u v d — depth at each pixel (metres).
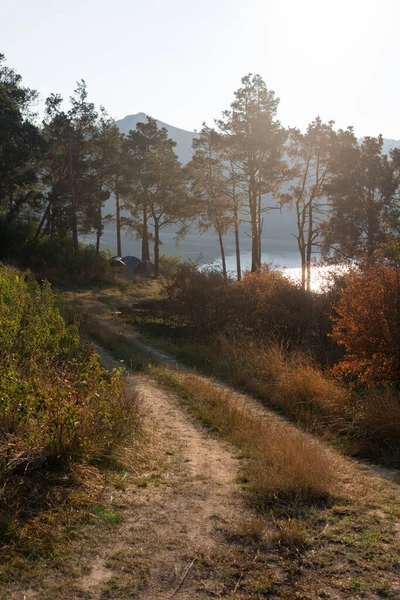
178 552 3.97
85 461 5.46
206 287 21.73
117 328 20.83
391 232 43.09
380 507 5.00
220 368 13.84
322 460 5.98
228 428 8.20
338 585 3.59
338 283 17.41
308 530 4.38
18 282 15.61
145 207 59.03
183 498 5.02
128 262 55.56
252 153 47.09
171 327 22.52
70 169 48.47
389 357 10.57
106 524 4.34
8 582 3.46
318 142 45.25
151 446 6.64
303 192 46.66
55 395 5.87
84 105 50.59
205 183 50.03
